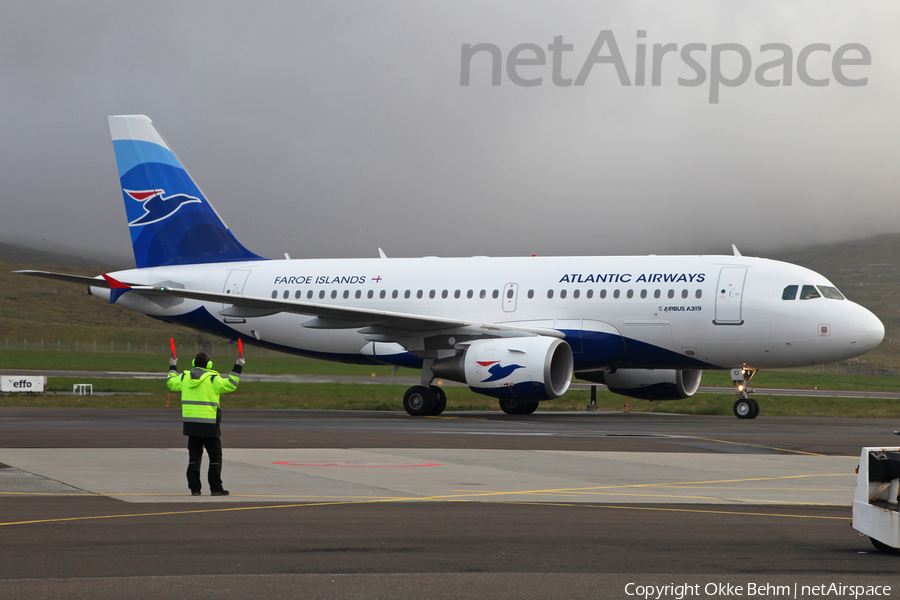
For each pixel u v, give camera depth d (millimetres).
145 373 96062
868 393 75750
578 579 10969
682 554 12406
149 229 51938
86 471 20875
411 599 10000
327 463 22891
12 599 9797
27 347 163625
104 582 10555
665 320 41531
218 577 10859
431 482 19531
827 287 40750
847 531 14250
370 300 47062
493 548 12664
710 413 47531
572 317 42938
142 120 52000
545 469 21953
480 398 57875
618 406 55531
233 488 18516
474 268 45875
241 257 51094
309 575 11023
